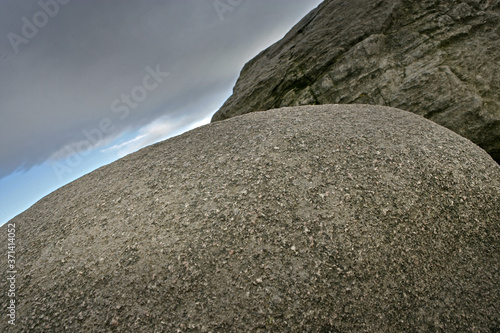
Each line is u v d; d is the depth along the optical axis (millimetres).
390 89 5242
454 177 2494
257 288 1875
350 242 2047
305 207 2240
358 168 2535
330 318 1784
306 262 1956
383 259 2016
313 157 2668
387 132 2992
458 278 2039
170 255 2104
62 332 1884
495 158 4457
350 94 5684
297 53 6949
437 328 1840
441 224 2240
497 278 2062
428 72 4875
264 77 7363
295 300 1825
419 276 2002
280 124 3314
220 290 1897
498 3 5086
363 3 6574
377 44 5742
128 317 1877
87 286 2072
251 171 2615
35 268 2320
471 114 4371
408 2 5824
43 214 3090
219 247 2088
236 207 2311
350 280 1909
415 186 2400
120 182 3080
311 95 6195
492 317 1900
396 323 1824
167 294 1931
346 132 3006
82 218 2691
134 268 2088
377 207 2246
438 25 5375
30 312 2027
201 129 3877
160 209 2479
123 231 2375
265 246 2047
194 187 2619
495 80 4523
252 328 1752
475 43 4957
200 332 1769
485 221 2311
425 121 3375
